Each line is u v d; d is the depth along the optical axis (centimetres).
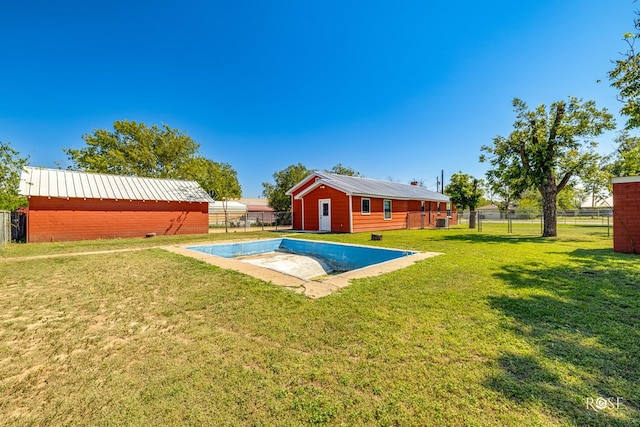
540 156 1258
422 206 2328
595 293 411
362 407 176
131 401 186
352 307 363
